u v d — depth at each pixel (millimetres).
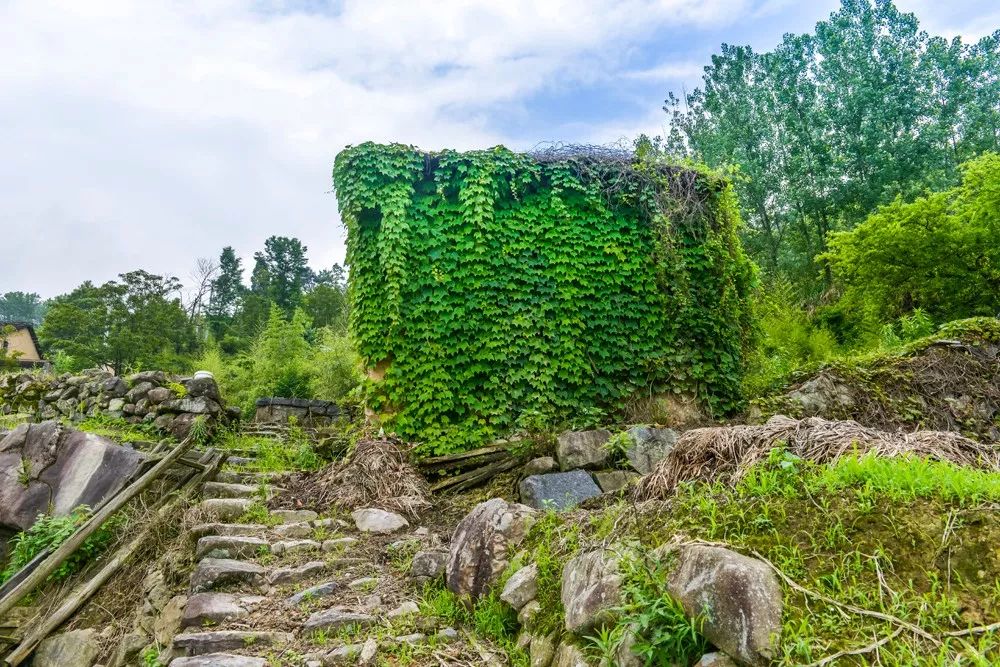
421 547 4164
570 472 5531
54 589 4500
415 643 2895
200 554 3990
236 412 8664
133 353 28594
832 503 2072
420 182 6711
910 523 1890
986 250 9727
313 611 3297
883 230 10203
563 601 2512
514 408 6277
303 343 15273
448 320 6328
